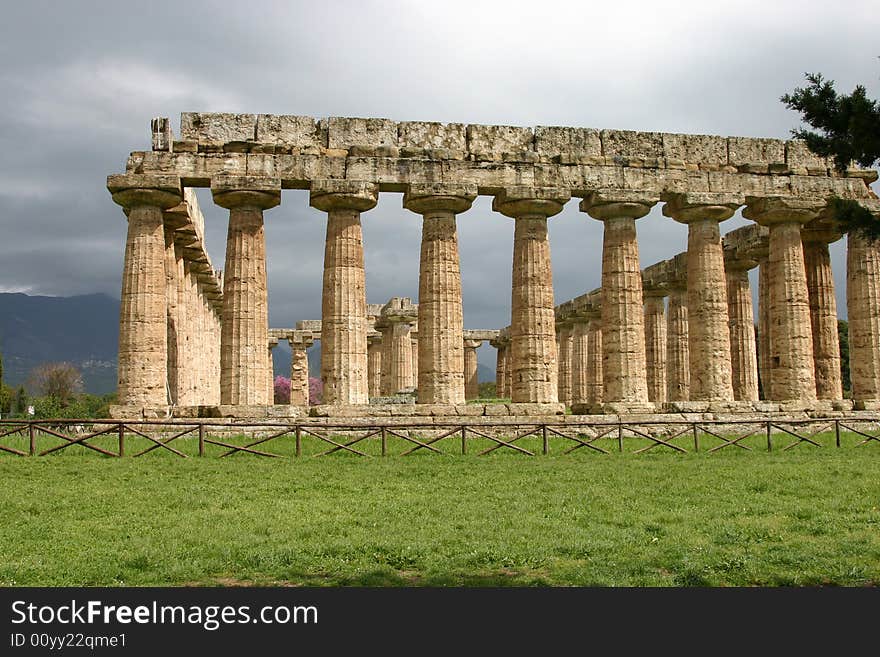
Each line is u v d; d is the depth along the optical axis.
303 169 34.53
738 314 46.44
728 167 38.44
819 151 18.12
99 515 16.95
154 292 33.91
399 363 65.94
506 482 21.59
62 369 102.50
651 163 37.28
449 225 35.75
